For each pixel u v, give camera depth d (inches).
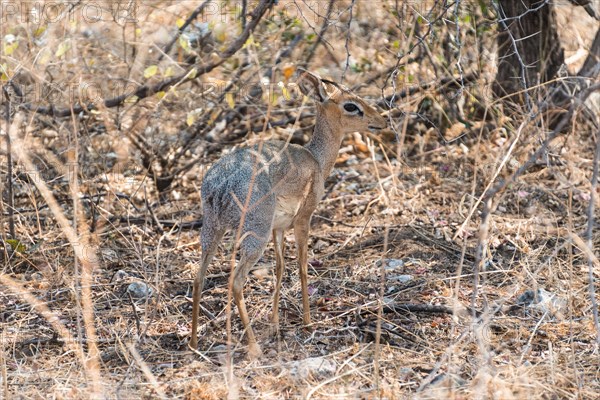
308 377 333.1
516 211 507.2
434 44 571.2
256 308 404.8
